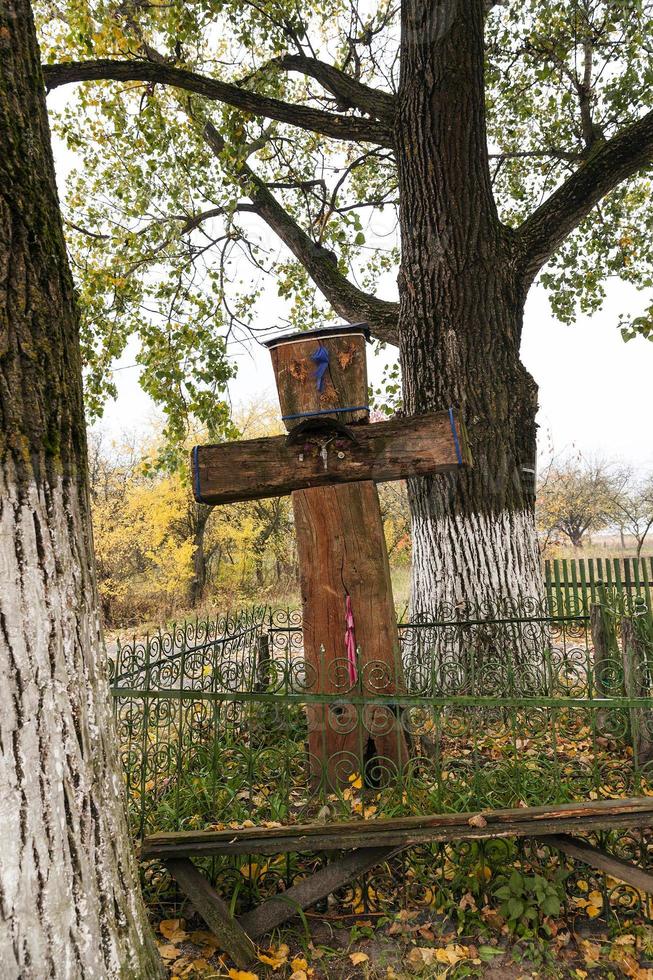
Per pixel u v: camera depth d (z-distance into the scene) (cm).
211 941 298
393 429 446
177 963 283
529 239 688
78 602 221
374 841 290
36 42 236
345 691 427
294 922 312
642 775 407
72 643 217
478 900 315
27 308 214
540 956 284
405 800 366
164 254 861
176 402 858
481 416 611
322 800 377
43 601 210
